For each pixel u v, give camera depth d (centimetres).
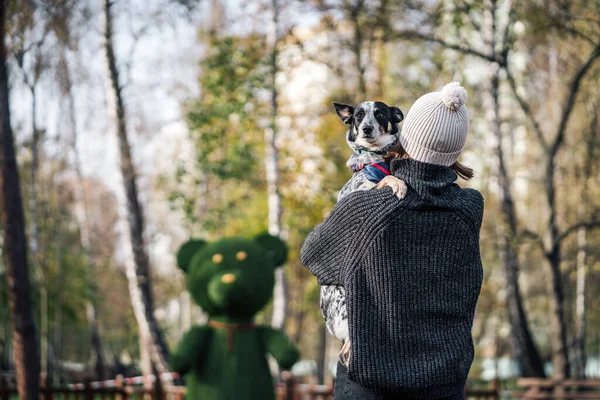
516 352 2130
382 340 237
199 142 1638
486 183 2381
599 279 3028
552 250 1800
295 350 864
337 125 1873
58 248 2605
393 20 1705
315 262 252
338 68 1781
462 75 1998
